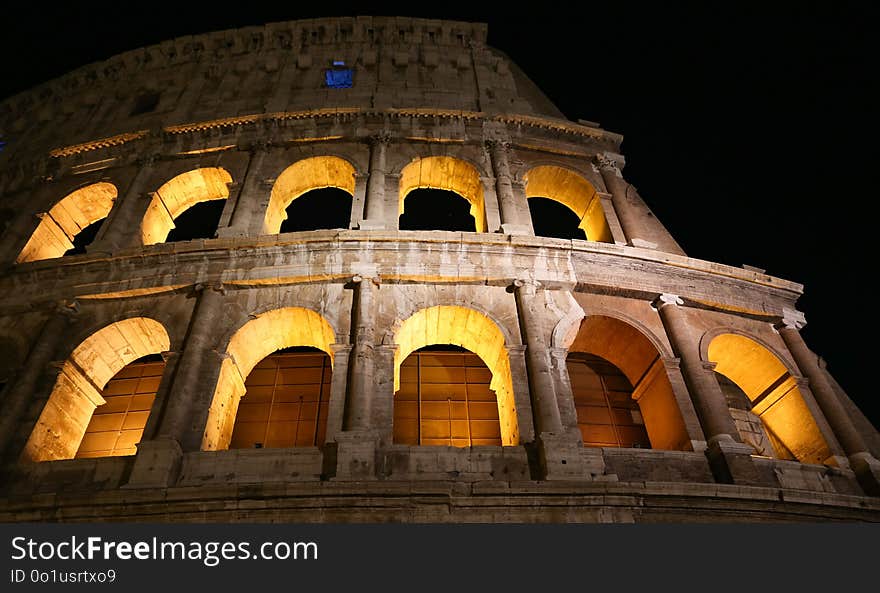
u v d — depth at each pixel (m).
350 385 22.70
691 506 20.45
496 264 26.81
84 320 25.92
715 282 29.09
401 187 31.62
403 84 37.19
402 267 26.16
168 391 22.89
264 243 26.61
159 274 26.44
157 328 26.00
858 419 26.52
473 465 21.06
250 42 40.88
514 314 25.66
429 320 26.30
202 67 39.78
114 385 29.19
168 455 20.52
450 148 33.12
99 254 26.97
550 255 27.52
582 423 29.31
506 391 24.55
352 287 25.81
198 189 33.31
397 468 20.78
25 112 40.72
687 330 26.66
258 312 25.12
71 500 19.41
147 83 39.41
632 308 27.28
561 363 24.39
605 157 34.59
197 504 19.31
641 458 22.19
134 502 19.36
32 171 35.03
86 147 34.66
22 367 24.31
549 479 20.47
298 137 33.12
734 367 29.22
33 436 22.80
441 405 29.09
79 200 33.25
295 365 30.52
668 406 25.36
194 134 33.94
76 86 41.12
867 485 23.52
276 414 28.92
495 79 38.34
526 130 35.03
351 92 36.25
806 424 26.12
